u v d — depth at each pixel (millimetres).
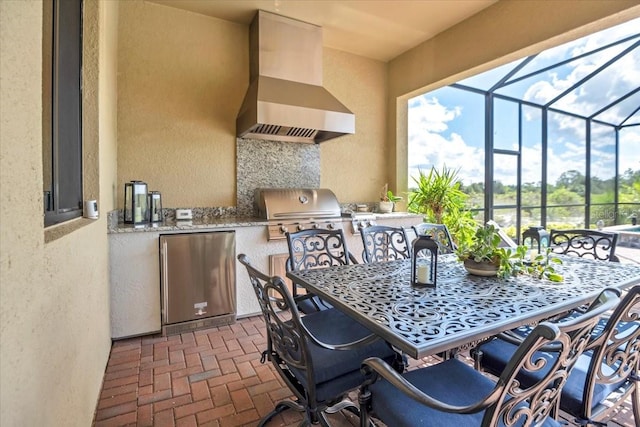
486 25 3072
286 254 3078
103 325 2049
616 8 2215
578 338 866
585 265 1953
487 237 1751
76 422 1305
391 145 4328
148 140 3072
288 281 3086
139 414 1692
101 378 1922
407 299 1384
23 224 750
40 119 852
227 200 3422
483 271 1710
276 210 3158
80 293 1390
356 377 1353
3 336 651
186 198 3238
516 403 842
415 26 3414
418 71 3863
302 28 3365
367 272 1836
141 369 2113
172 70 3145
